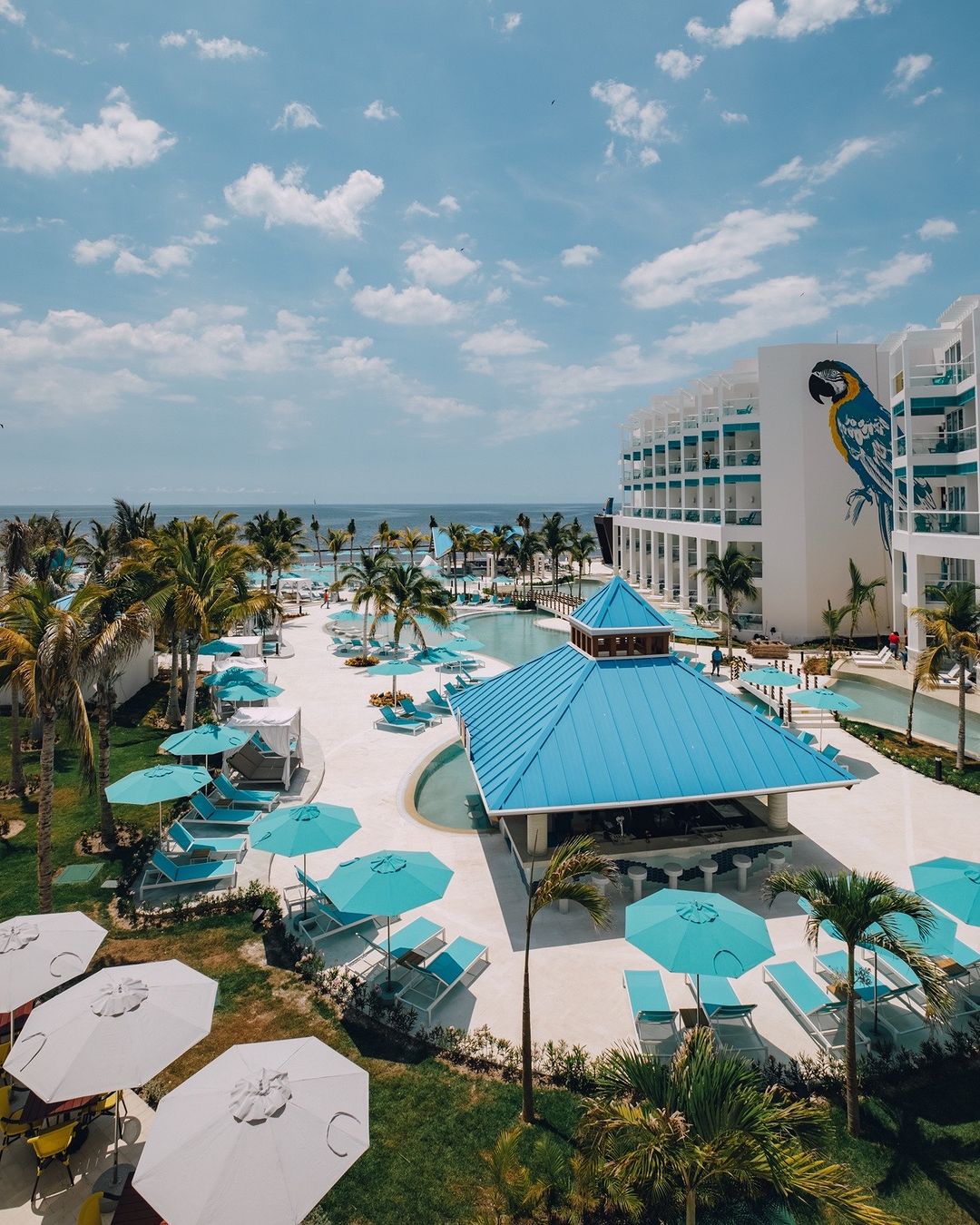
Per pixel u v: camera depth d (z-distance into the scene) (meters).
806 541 46.06
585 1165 7.57
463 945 13.47
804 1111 7.32
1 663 14.98
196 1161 6.98
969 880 12.09
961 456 36.31
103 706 18.48
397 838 19.31
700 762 17.03
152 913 15.34
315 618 61.09
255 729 23.36
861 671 37.25
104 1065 8.41
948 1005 9.41
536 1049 11.48
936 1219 8.64
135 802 16.44
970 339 35.25
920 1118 10.16
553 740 17.22
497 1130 10.01
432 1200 9.00
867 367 45.69
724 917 11.27
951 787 22.39
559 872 9.95
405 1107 10.38
